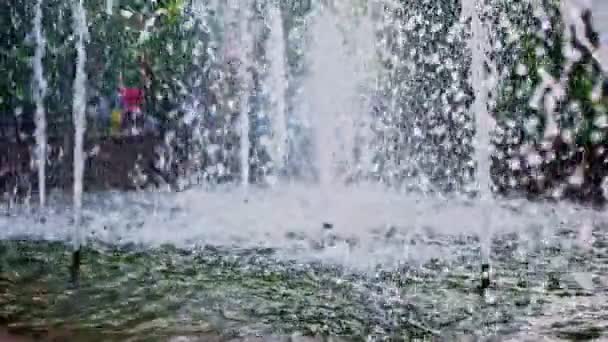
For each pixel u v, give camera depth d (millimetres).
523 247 3660
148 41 6348
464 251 3582
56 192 5699
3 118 5984
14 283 3068
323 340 2404
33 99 6004
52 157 6000
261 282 3061
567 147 5227
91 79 6207
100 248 3707
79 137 4383
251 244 3760
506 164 5328
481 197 4613
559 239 3861
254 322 2553
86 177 5996
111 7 6180
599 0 5090
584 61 5168
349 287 2982
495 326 2520
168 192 5496
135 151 6129
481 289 2939
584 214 4535
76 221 4023
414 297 2857
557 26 5172
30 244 3811
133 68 6316
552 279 3094
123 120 6262
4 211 4789
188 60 6320
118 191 5660
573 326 2527
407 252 3576
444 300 2818
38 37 5957
